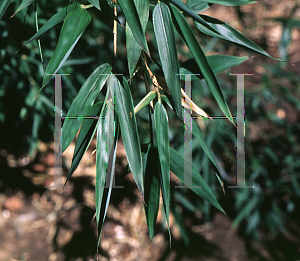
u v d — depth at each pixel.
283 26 1.21
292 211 1.16
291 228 1.13
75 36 0.46
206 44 1.14
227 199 1.17
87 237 1.11
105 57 0.97
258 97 1.12
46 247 1.08
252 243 1.09
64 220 1.16
